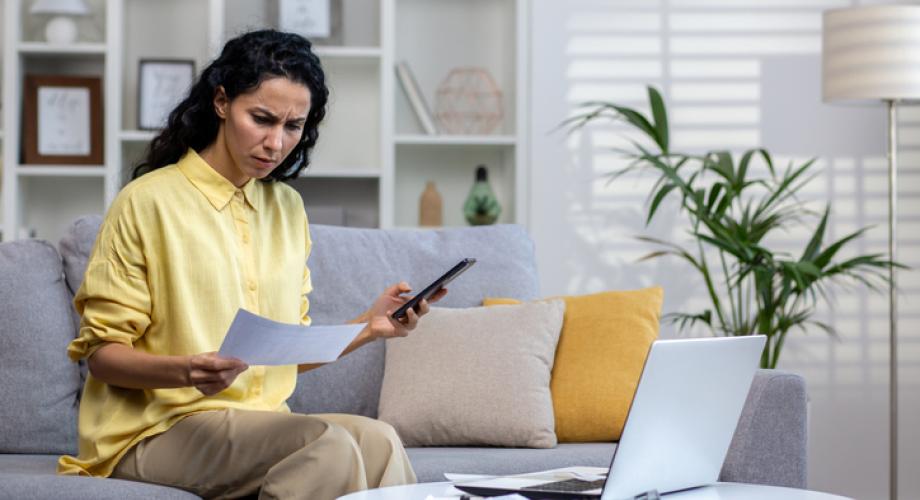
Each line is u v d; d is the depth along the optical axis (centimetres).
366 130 428
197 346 188
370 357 262
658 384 141
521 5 399
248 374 198
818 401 404
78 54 403
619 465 141
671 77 402
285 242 207
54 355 234
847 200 405
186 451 185
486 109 425
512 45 407
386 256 274
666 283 398
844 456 404
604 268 398
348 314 264
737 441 217
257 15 409
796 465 221
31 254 239
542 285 396
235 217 200
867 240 405
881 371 405
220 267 193
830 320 404
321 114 207
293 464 171
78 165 402
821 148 404
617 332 258
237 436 181
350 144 427
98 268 187
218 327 191
